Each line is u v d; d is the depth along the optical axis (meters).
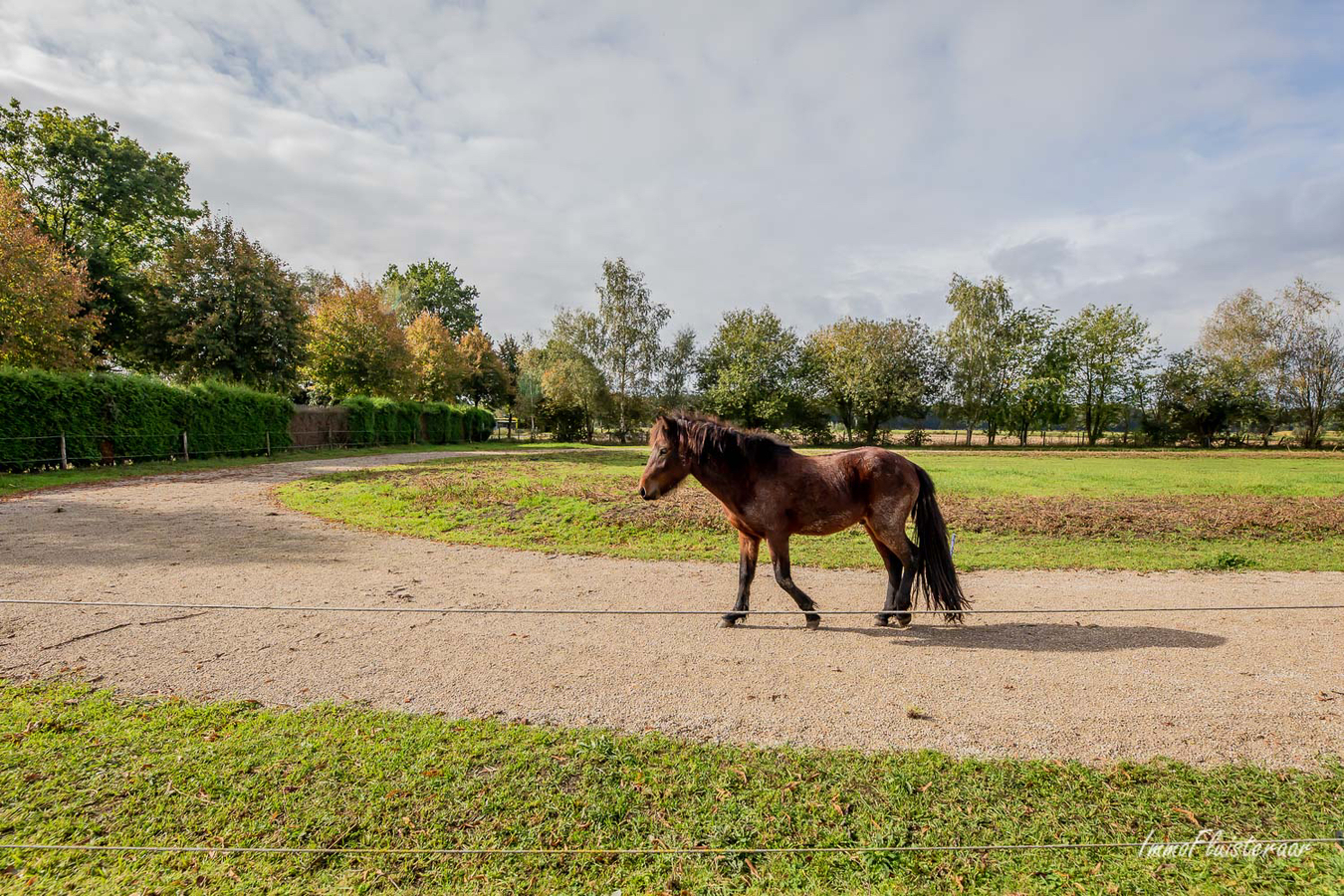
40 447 18.47
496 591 6.89
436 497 13.46
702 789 3.03
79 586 6.59
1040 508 12.79
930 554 5.67
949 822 2.81
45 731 3.46
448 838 2.65
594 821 2.79
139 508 12.23
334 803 2.86
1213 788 3.07
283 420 29.77
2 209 21.89
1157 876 2.48
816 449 48.00
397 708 3.88
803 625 5.83
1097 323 52.47
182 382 30.92
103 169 30.41
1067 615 6.21
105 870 2.43
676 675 4.52
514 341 69.44
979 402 54.22
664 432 5.84
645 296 55.19
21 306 21.33
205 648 4.88
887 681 4.45
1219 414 49.66
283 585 6.89
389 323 42.03
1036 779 3.13
